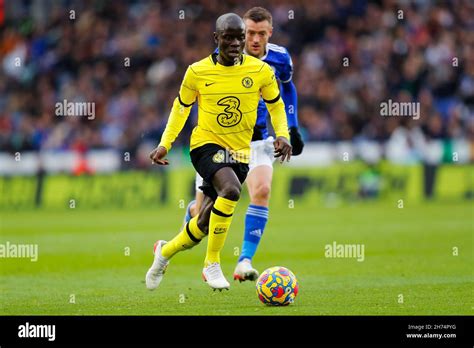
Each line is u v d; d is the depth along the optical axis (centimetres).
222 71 2589
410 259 3744
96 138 8919
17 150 8994
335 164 7644
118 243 4666
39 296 2859
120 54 9844
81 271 3581
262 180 2983
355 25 9512
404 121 8238
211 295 2797
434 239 4522
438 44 9106
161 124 8825
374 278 3172
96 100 9450
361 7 9600
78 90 9550
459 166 7462
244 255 2908
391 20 9419
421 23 9350
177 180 7719
